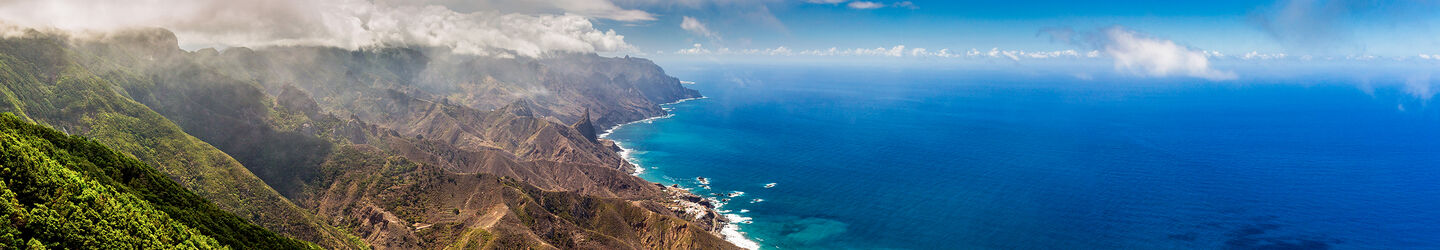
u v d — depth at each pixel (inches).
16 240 3582.7
